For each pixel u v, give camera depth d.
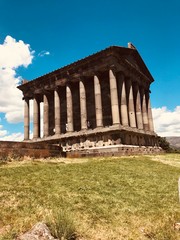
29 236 6.65
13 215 8.53
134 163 21.75
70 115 39.53
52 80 44.00
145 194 12.29
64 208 9.41
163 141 65.50
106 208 9.91
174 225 8.24
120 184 13.74
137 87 43.97
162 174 17.75
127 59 42.19
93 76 39.47
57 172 15.52
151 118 48.38
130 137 35.72
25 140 45.75
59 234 7.02
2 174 13.70
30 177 13.59
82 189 12.09
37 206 9.41
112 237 7.49
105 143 33.22
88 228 7.99
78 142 36.56
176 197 12.08
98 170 17.16
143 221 8.86
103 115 39.91
